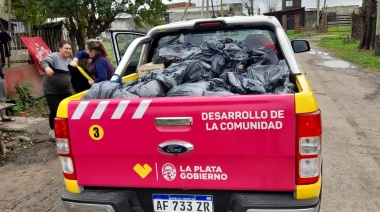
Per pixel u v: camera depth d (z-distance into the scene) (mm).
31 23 11664
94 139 2605
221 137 2393
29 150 5852
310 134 2305
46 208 3953
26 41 9602
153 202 2695
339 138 5676
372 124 6355
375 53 16188
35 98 9578
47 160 5414
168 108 2434
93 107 2568
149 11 11961
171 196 2646
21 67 9273
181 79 3152
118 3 10938
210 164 2467
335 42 25484
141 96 2805
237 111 2338
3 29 8586
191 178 2523
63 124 2645
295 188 2396
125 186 2668
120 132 2547
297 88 3010
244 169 2428
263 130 2336
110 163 2641
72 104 2609
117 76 3611
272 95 2312
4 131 6836
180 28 4340
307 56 17562
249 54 3811
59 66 5805
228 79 2984
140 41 4059
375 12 18078
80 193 2738
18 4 10406
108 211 2631
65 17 11094
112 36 5746
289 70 3369
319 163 2381
